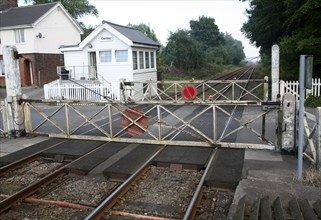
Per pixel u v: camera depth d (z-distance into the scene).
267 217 4.42
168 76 42.56
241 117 13.20
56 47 32.06
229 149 8.55
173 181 6.76
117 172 6.95
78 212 5.50
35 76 30.08
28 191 6.23
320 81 16.41
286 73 19.72
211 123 12.19
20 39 30.20
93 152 8.64
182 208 5.50
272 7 21.39
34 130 11.10
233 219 4.50
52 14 31.30
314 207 4.80
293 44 18.00
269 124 11.59
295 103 7.85
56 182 6.92
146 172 7.21
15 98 10.75
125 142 9.64
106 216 5.23
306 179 6.12
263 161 7.50
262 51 29.64
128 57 22.19
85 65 23.44
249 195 5.30
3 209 5.57
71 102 10.16
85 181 6.91
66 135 10.40
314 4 15.62
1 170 7.47
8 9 34.34
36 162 8.38
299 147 6.12
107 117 14.50
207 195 5.96
